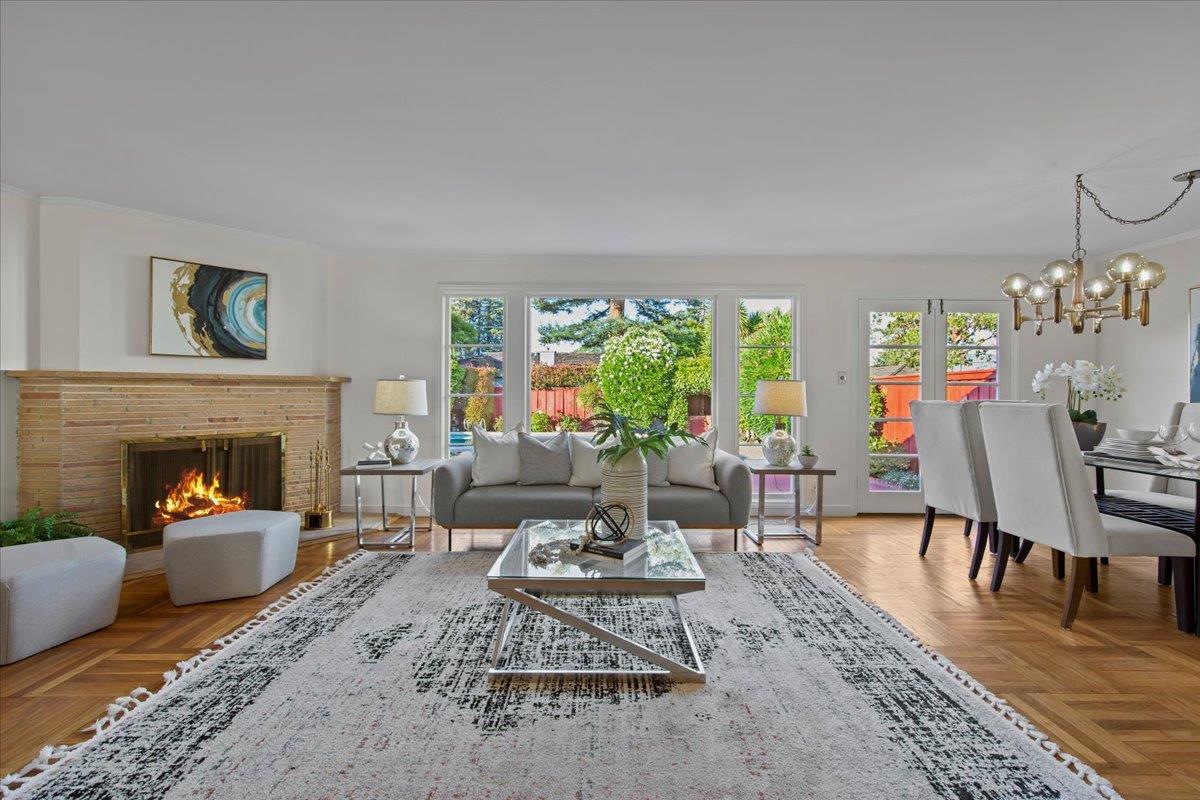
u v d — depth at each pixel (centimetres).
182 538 305
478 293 536
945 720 198
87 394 383
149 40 205
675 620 284
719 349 538
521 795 160
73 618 262
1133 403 495
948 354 536
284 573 347
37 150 301
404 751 179
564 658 243
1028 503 302
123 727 192
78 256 385
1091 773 171
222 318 450
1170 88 233
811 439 534
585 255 529
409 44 208
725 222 425
